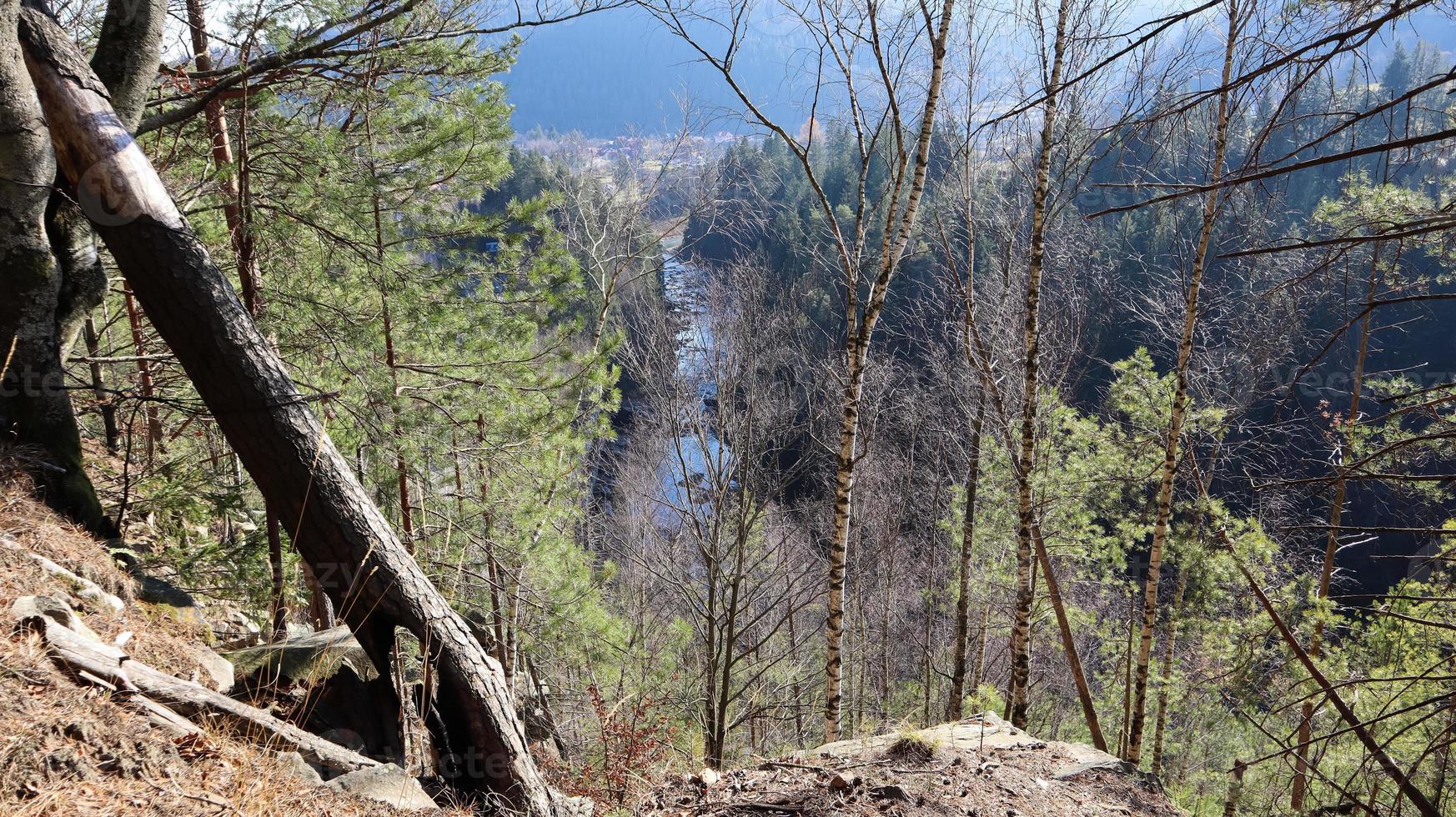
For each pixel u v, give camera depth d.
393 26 7.53
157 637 4.50
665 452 14.34
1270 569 11.07
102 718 3.10
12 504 4.82
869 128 8.53
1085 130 8.00
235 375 4.91
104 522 5.64
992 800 4.43
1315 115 2.56
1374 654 9.10
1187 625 12.02
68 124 5.09
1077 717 18.06
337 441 7.71
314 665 5.13
